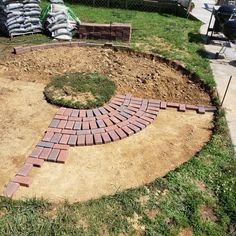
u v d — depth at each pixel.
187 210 3.61
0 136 4.65
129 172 4.21
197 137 5.05
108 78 6.57
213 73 7.21
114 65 7.20
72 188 3.88
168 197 3.75
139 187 3.84
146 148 4.69
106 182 4.02
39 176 4.02
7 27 8.16
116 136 4.80
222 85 6.70
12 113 5.21
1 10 8.16
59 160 4.25
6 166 4.12
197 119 5.57
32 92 5.88
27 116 5.17
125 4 12.46
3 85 6.05
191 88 6.59
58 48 7.82
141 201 3.66
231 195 3.85
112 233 3.28
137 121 5.24
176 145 4.82
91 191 3.86
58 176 4.05
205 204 3.72
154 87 6.45
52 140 4.61
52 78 6.41
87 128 4.93
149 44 8.41
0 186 3.81
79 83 6.11
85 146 4.61
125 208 3.55
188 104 5.98
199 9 13.73
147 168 4.30
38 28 8.68
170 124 5.34
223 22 8.66
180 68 7.28
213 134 5.11
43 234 3.20
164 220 3.47
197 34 9.95
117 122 5.16
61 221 3.35
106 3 12.37
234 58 8.32
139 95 6.14
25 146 4.50
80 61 7.24
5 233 3.18
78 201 3.69
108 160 4.39
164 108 5.75
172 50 8.14
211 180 4.06
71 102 5.50
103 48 8.02
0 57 7.17
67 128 4.89
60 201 3.66
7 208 3.46
